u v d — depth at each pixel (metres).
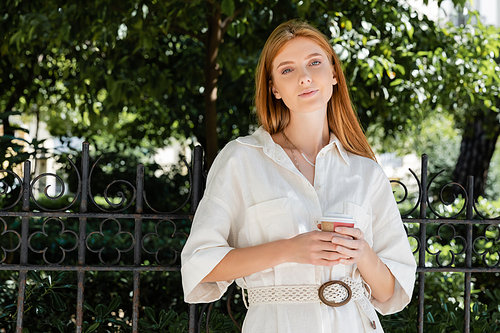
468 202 2.52
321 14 4.35
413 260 1.72
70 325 3.08
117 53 4.64
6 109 6.52
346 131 1.82
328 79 1.63
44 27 4.09
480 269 2.51
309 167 1.68
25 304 2.88
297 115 1.70
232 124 7.16
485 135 6.79
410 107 5.13
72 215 2.23
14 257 4.15
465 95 5.49
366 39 4.15
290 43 1.64
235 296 3.56
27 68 6.15
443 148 14.45
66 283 3.60
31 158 3.72
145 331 2.93
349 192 1.64
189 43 6.08
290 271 1.53
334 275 1.55
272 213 1.55
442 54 4.55
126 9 3.97
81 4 3.92
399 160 17.78
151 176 8.70
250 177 1.60
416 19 4.46
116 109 5.39
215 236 1.55
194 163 2.27
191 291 1.62
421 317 2.48
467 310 2.53
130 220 6.05
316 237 1.40
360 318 1.58
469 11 4.87
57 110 8.84
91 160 8.95
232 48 5.06
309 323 1.49
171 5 3.85
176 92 6.68
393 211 1.73
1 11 4.43
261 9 4.30
